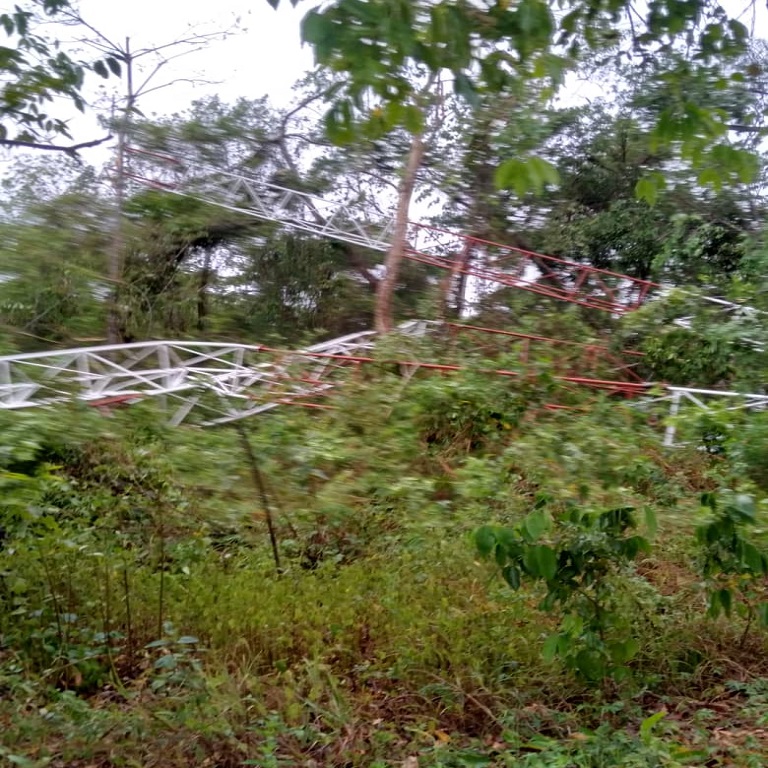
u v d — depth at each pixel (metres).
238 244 13.76
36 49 5.38
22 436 4.29
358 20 2.96
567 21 4.27
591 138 14.41
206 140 13.51
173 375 8.67
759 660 5.54
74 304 8.50
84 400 5.07
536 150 12.65
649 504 5.01
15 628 5.34
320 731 4.44
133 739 4.07
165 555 6.51
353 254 14.49
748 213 13.08
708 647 5.49
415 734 4.45
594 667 4.61
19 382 7.11
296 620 5.67
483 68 3.59
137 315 11.20
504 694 4.88
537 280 13.62
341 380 7.66
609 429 6.14
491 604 5.80
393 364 8.18
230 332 13.07
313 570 6.79
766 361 9.16
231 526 6.61
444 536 6.27
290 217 13.63
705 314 9.99
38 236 8.26
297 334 13.90
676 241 12.46
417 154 12.34
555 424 6.29
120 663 5.29
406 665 5.12
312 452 5.77
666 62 4.48
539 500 4.70
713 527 4.59
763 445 5.45
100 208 9.98
